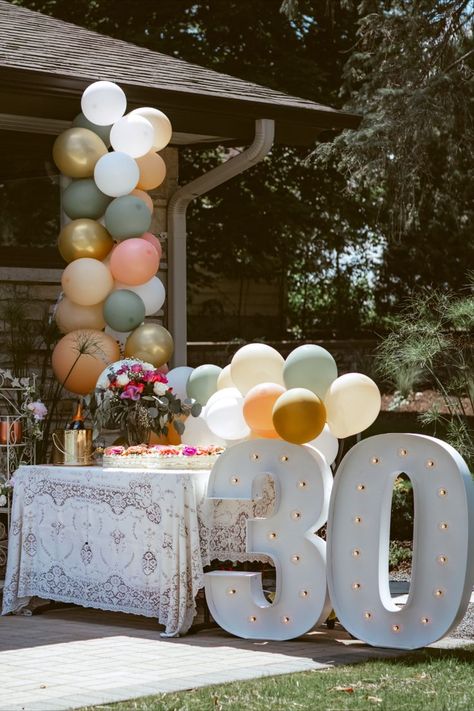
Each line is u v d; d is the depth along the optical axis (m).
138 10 18.59
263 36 18.94
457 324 10.28
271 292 22.27
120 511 7.29
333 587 6.72
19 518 7.82
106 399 7.91
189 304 21.56
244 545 7.10
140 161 8.78
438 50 14.78
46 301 9.24
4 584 7.86
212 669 6.02
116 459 7.50
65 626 7.32
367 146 14.34
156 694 5.38
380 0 15.91
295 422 6.73
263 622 6.96
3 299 9.05
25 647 6.61
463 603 6.36
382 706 5.10
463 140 15.28
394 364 10.41
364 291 22.27
